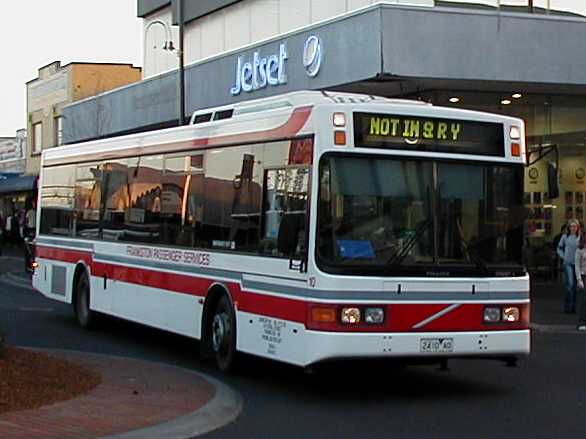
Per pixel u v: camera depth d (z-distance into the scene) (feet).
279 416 33.94
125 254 53.06
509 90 80.33
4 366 35.91
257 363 43.27
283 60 81.61
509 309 37.40
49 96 180.34
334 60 75.05
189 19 116.26
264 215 39.22
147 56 130.62
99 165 57.67
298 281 36.14
